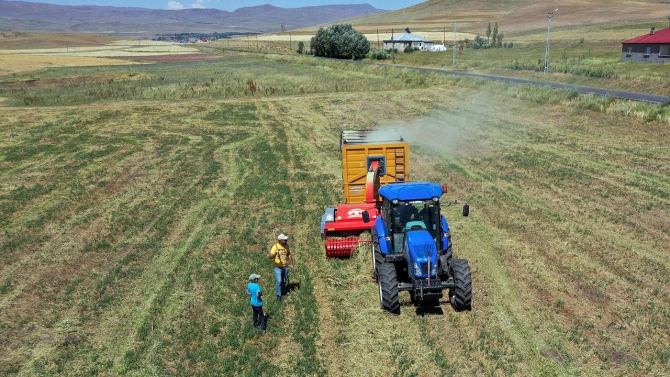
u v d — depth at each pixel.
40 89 54.88
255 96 47.09
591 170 21.28
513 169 22.22
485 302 11.27
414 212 11.13
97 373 9.31
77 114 38.22
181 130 33.03
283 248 11.55
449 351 9.66
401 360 9.38
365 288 12.12
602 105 31.69
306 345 9.92
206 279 12.73
